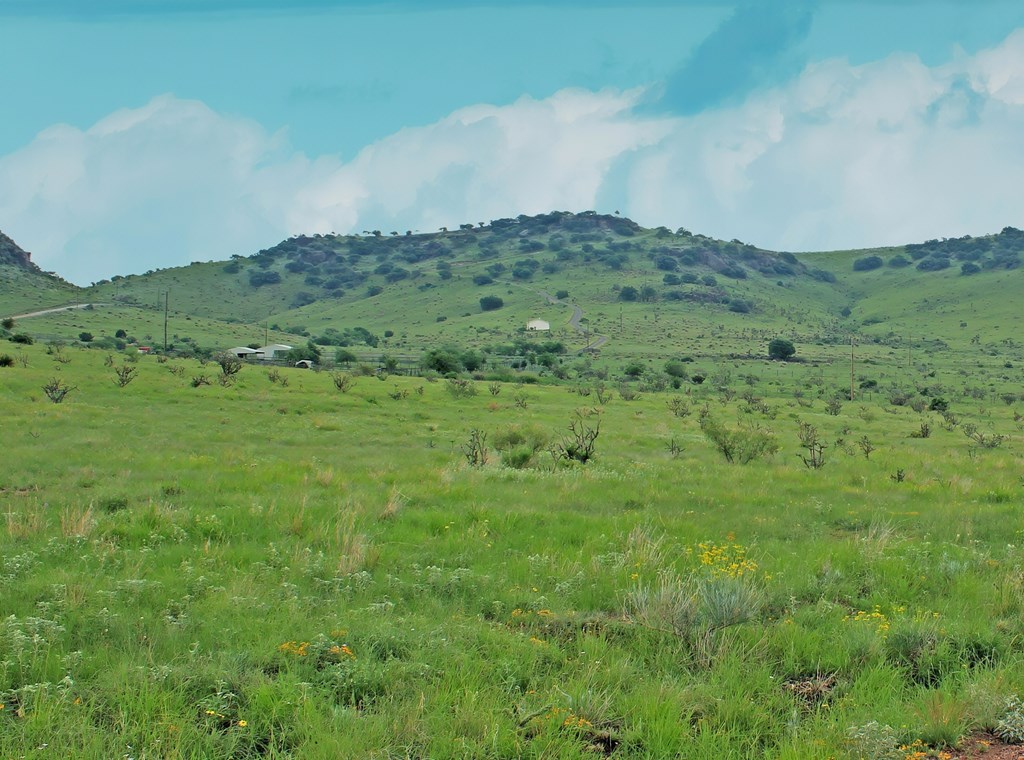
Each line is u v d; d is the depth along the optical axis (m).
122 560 10.89
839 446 37.12
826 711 6.57
